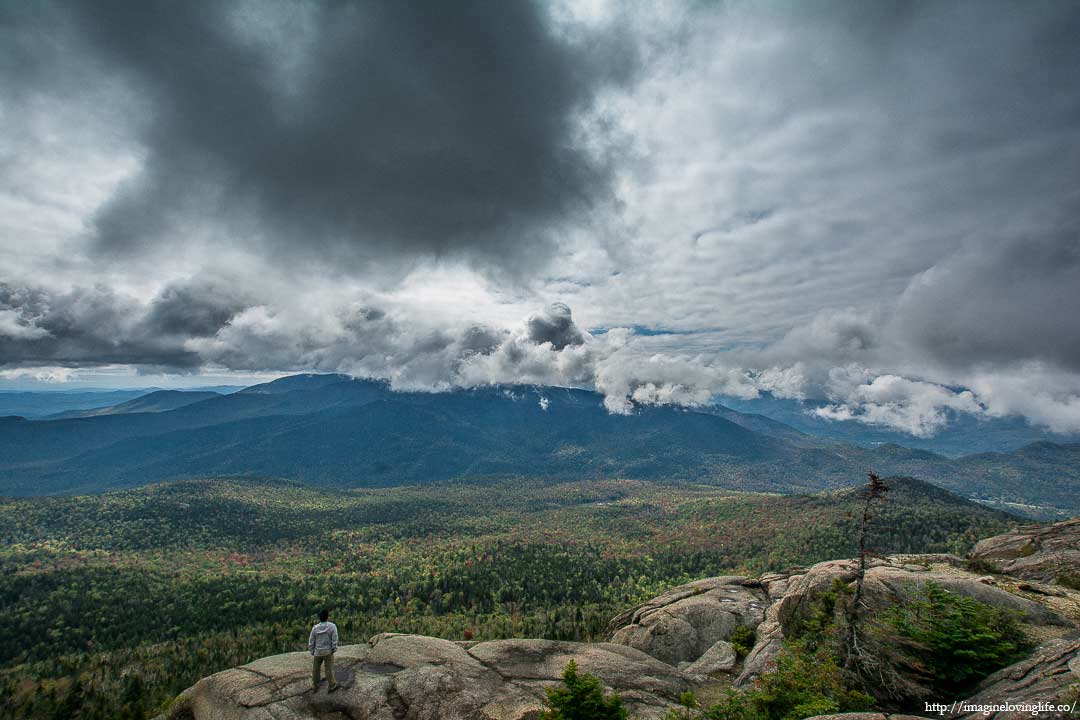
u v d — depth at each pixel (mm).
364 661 26922
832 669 20562
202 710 23484
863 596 25953
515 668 27266
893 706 19484
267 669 25875
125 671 116062
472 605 172000
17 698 105562
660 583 181750
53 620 162750
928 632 21969
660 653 40219
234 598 183250
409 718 22391
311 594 187250
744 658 33500
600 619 125688
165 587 198000
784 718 19125
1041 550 41125
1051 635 22250
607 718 18656
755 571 183375
